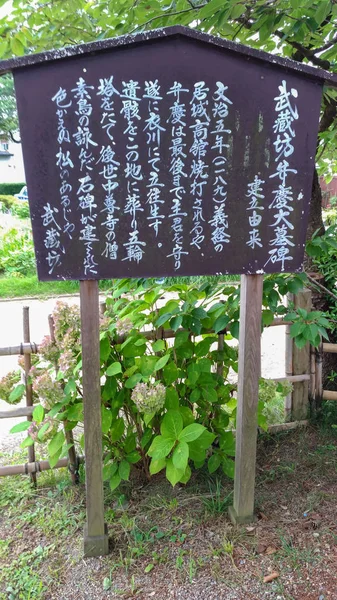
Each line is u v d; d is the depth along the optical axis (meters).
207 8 2.19
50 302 7.56
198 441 2.27
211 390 2.49
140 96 1.79
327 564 2.06
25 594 1.97
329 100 3.00
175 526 2.30
